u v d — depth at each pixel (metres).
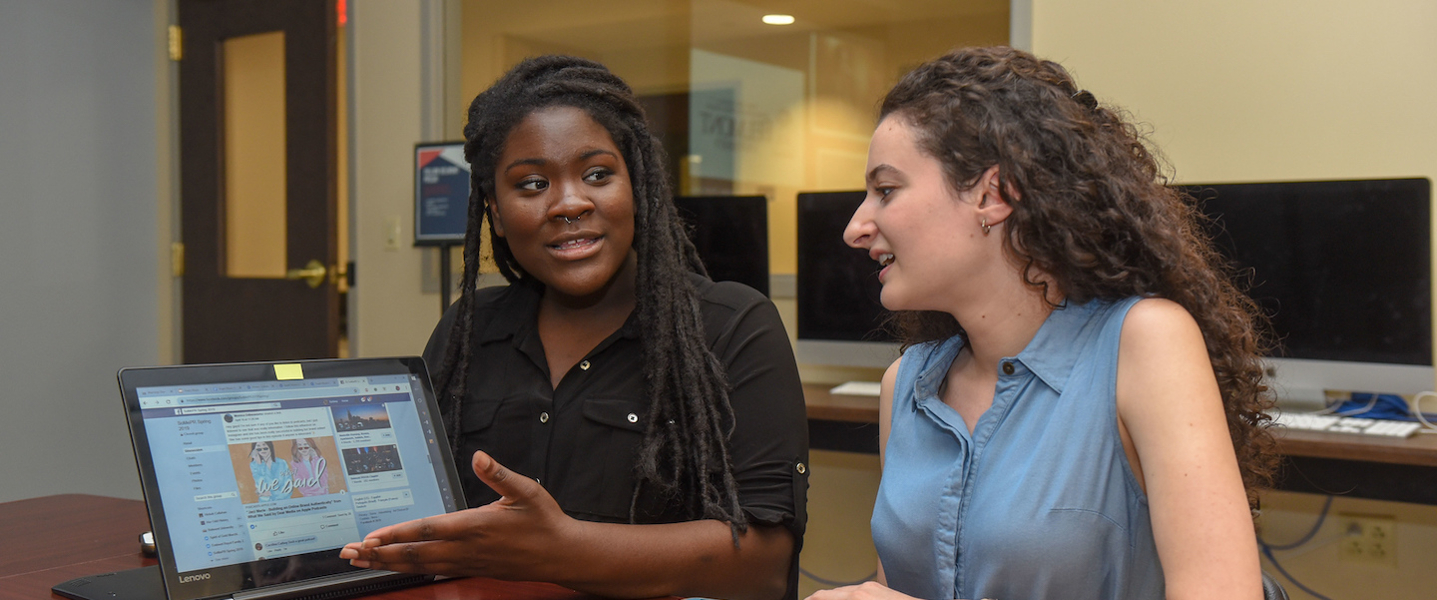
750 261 2.57
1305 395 2.18
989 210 0.86
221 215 3.89
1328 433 1.89
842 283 2.54
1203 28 2.42
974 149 0.85
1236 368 0.88
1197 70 2.43
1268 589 0.90
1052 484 0.84
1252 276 2.11
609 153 1.12
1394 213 1.99
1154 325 0.81
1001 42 3.05
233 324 3.87
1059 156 0.85
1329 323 2.05
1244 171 2.39
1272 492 2.12
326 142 3.64
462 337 1.21
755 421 1.11
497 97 1.16
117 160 3.83
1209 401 0.78
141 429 0.85
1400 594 2.29
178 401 0.88
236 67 3.87
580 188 1.11
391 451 0.97
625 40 3.80
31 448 3.55
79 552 1.10
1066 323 0.88
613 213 1.12
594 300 1.19
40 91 3.58
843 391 2.52
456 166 2.78
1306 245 2.06
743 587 1.02
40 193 3.58
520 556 0.87
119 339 3.84
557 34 3.79
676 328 1.13
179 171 3.99
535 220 1.11
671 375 1.12
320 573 0.90
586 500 1.12
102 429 3.78
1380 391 2.00
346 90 3.67
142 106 3.92
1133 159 0.90
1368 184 2.01
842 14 3.43
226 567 0.85
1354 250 2.02
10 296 3.49
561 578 0.90
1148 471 0.79
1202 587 0.73
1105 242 0.86
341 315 3.78
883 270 0.91
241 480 0.88
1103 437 0.84
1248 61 2.38
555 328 1.20
